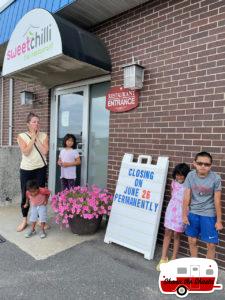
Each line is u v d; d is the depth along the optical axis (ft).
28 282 10.83
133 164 14.49
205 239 10.77
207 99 12.42
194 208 10.90
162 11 14.14
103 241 14.43
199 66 12.71
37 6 17.87
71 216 14.58
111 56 16.51
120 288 10.54
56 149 21.35
